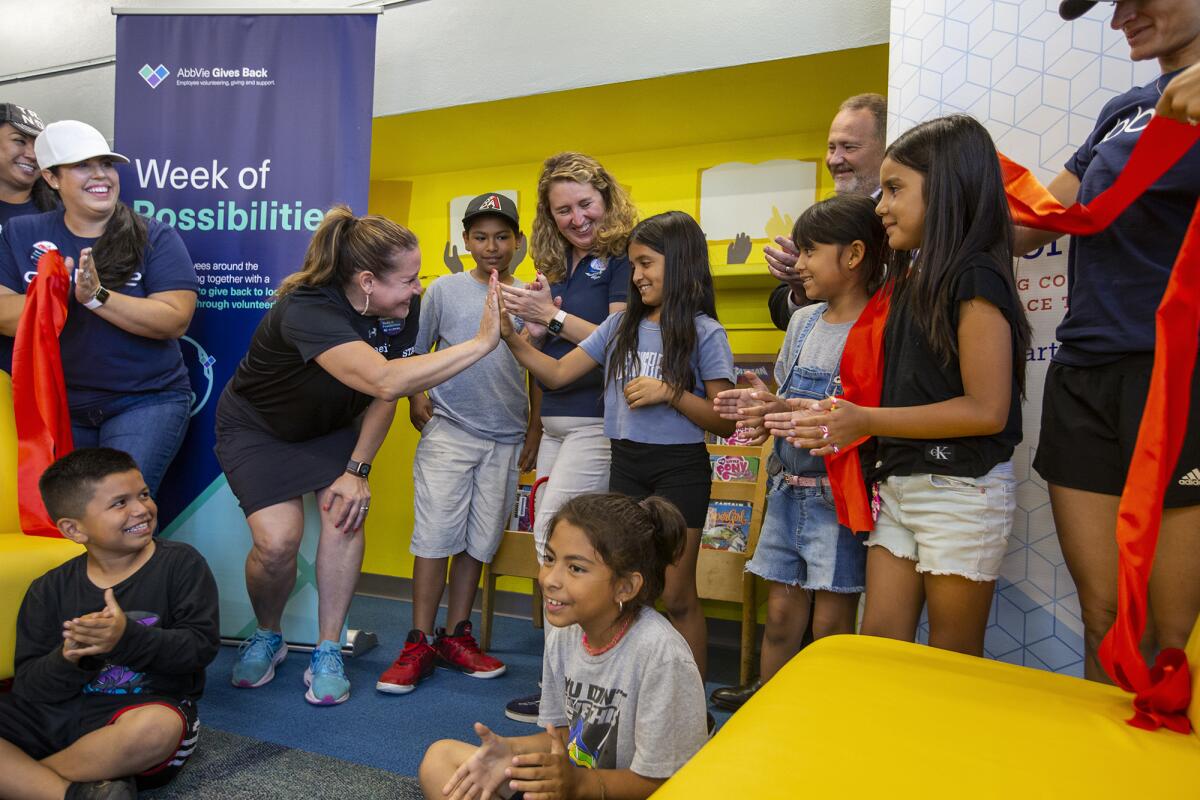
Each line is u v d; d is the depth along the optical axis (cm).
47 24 360
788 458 183
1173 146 133
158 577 172
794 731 86
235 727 205
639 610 134
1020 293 194
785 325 230
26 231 254
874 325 158
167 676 167
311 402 229
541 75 294
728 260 334
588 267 237
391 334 237
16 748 150
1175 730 91
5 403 221
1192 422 133
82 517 164
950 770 78
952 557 140
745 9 268
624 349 205
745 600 241
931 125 149
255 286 281
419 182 391
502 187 377
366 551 382
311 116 280
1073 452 153
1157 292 144
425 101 312
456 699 231
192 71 286
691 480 198
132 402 255
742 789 73
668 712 126
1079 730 90
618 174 357
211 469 280
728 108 307
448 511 255
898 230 151
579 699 136
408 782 175
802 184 328
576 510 130
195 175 285
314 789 170
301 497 246
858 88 287
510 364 263
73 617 167
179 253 265
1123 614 101
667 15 278
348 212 229
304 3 323
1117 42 186
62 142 245
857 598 185
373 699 230
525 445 279
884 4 250
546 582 129
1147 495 102
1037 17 194
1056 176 185
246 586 265
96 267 250
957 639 143
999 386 136
